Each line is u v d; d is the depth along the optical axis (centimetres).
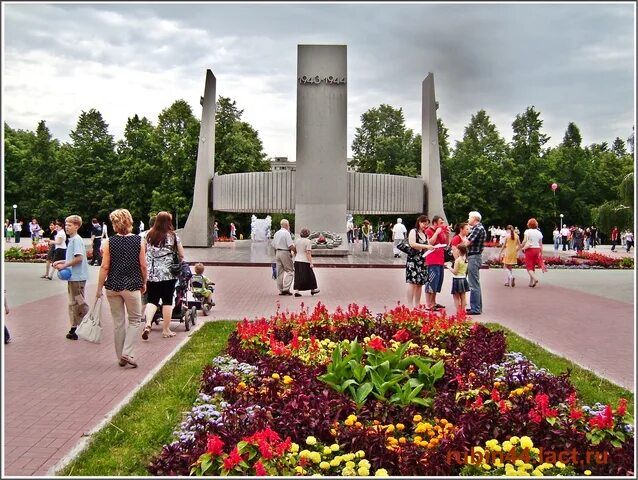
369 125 6919
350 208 2761
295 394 541
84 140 6291
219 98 5525
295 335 751
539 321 1104
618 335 976
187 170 5269
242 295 1422
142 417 562
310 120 2586
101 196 5784
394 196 2830
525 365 657
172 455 436
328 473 437
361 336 834
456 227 1143
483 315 1169
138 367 757
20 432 534
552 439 458
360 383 582
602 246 4600
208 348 850
